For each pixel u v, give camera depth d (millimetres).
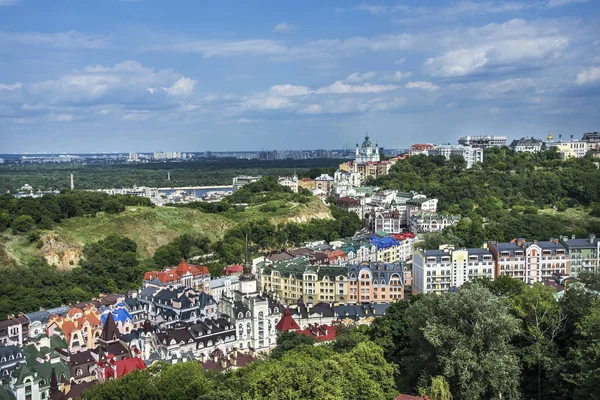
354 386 156500
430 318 173125
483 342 164375
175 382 181625
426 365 176625
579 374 148750
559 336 184625
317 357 190875
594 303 177625
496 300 171625
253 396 152750
